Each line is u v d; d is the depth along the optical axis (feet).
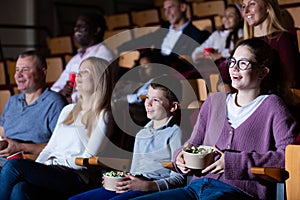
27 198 6.48
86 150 6.86
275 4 8.29
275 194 5.82
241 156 5.60
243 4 8.48
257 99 5.95
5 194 6.58
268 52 6.01
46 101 7.97
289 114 5.78
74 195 6.68
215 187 5.81
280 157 5.56
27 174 6.63
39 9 20.47
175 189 5.92
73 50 17.34
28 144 7.72
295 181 5.37
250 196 5.73
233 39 11.03
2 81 13.74
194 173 5.87
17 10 20.02
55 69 13.05
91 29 11.07
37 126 7.97
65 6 21.31
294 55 7.98
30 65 8.00
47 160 7.26
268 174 5.31
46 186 6.73
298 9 12.07
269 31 8.29
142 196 5.72
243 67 5.92
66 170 6.95
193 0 19.36
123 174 6.21
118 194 6.25
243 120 5.93
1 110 10.27
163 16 18.85
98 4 22.41
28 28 19.54
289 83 6.60
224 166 5.61
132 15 19.44
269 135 5.79
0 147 7.64
